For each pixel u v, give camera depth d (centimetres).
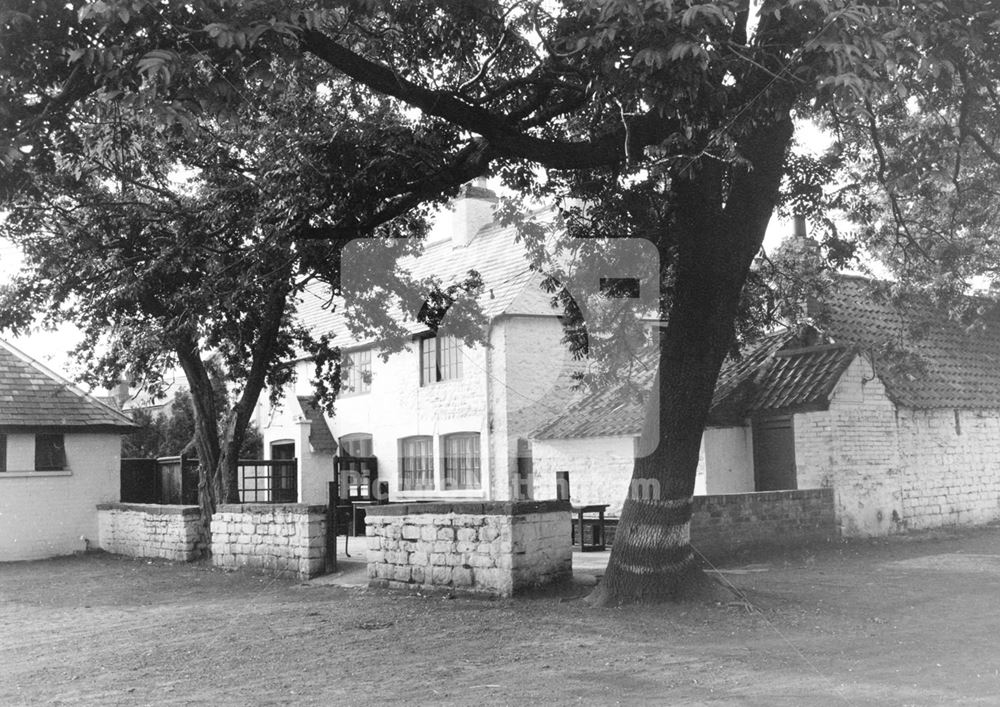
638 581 1095
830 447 1784
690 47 796
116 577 1628
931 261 1619
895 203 1504
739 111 969
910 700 675
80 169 1346
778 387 1872
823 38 832
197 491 2242
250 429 2312
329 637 975
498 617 1042
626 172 1194
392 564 1297
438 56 1254
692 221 1099
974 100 1345
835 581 1280
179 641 995
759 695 697
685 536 1110
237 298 1439
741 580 1296
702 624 978
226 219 1421
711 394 1115
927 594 1162
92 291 1658
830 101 1037
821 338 1905
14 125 882
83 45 859
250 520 1581
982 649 848
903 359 1889
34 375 2208
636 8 783
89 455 2183
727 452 1878
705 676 762
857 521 1800
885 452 1880
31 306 1697
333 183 1206
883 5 921
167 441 2991
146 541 1941
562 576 1233
